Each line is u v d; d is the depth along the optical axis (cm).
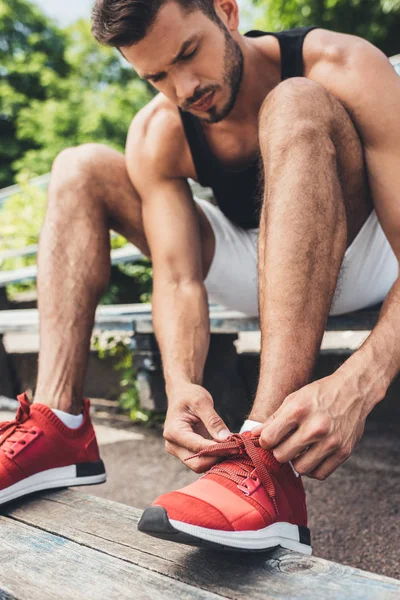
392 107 132
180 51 133
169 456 265
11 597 91
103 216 165
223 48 140
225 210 179
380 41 1084
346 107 136
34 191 575
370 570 152
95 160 167
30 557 103
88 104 1886
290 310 104
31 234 548
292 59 151
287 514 102
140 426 321
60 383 143
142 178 168
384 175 133
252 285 186
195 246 161
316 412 96
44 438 134
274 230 108
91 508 123
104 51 2217
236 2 148
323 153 113
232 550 92
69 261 154
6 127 2094
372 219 155
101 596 87
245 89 156
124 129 1820
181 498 94
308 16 1103
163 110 173
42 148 1947
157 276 158
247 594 84
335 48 143
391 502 192
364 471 223
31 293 527
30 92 2244
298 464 99
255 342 365
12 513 125
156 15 128
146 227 166
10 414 363
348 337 346
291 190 108
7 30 2327
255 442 101
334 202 111
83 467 141
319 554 164
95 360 368
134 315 272
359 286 169
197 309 150
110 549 103
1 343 398
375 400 103
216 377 267
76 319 150
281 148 112
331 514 189
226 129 163
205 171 170
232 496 96
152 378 276
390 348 109
